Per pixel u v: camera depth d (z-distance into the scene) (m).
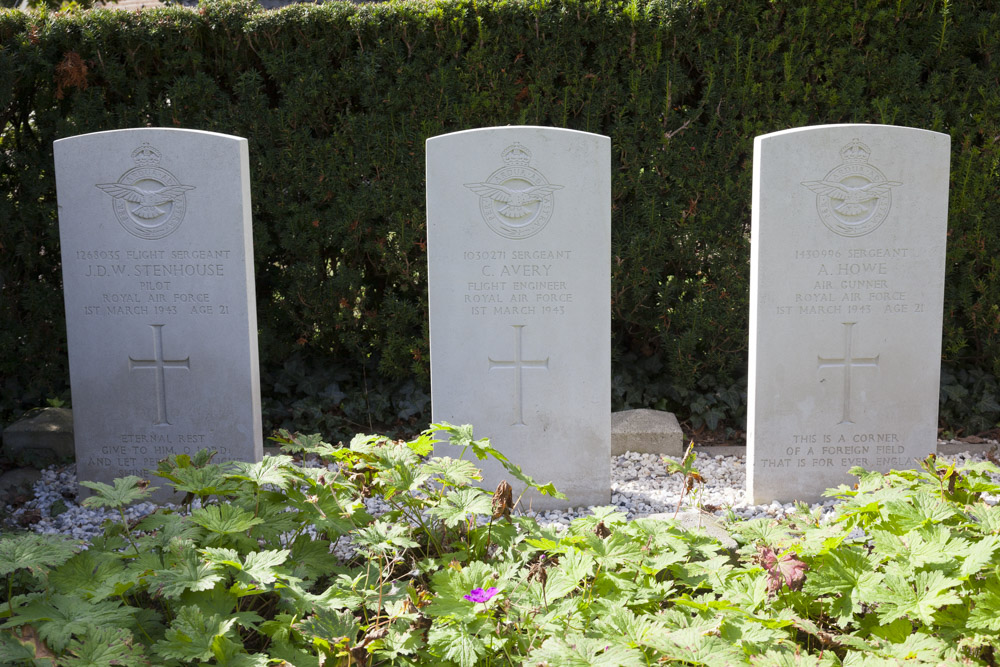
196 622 2.40
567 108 5.83
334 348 6.45
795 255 4.44
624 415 5.80
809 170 4.36
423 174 5.91
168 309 4.76
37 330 6.02
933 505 2.83
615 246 5.92
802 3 5.57
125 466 4.91
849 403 4.58
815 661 2.27
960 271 5.89
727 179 5.81
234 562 2.57
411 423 6.19
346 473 3.29
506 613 2.58
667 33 5.66
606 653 2.26
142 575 2.59
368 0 7.05
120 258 4.73
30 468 5.39
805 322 4.50
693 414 6.11
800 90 5.69
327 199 6.04
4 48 5.54
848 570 2.65
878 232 4.42
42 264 6.06
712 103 5.77
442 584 2.65
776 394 4.57
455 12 5.69
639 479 5.21
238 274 4.71
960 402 5.91
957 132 5.65
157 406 4.85
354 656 2.38
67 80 5.70
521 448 4.68
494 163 4.43
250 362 4.80
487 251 4.51
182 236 4.69
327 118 6.04
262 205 6.04
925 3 5.52
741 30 5.69
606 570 2.82
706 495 4.90
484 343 4.59
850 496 3.46
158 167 4.64
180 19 5.73
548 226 4.47
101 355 4.82
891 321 4.50
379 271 6.32
